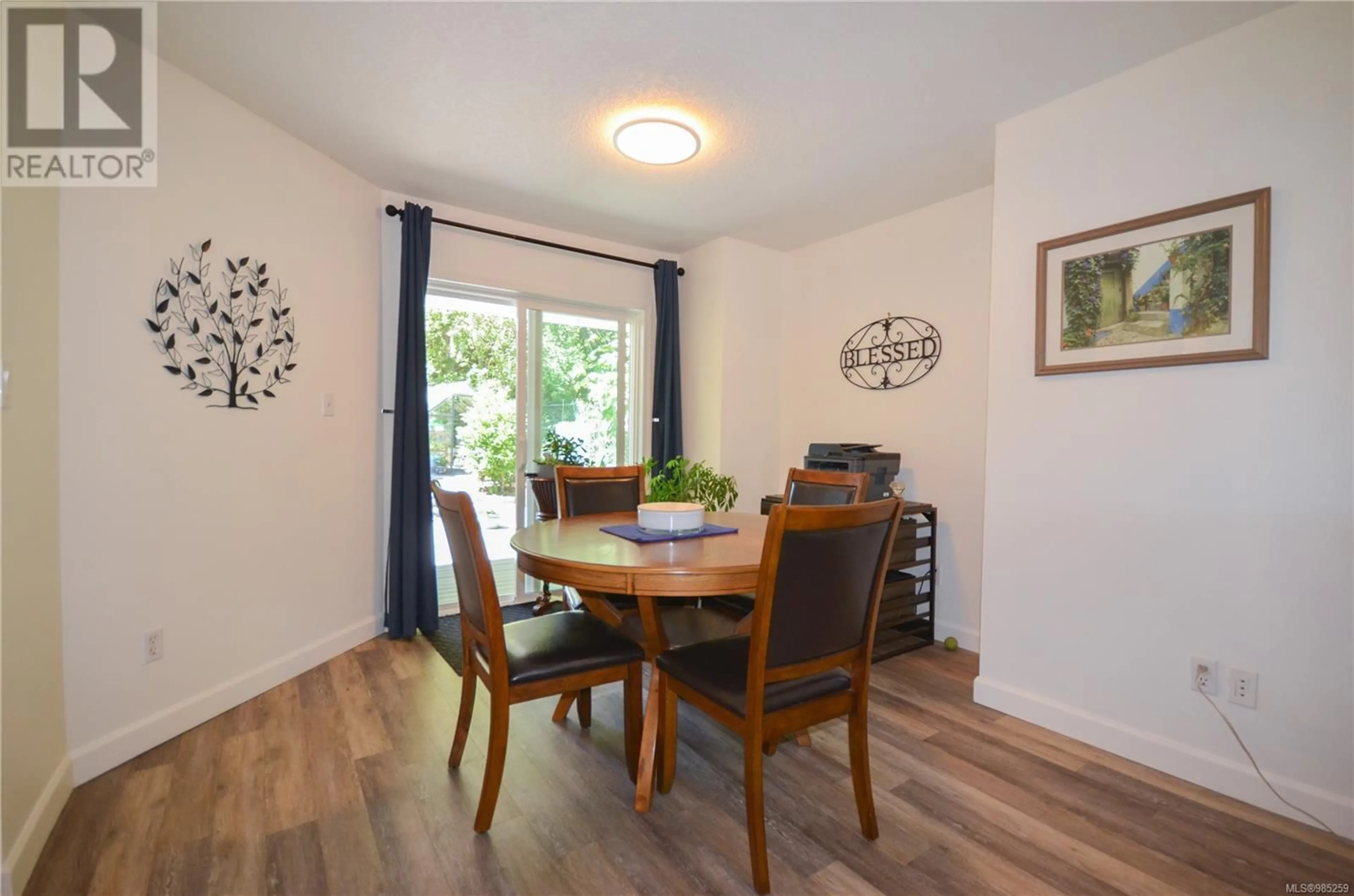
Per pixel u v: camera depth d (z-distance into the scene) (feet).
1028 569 7.73
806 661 4.87
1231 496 6.17
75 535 6.02
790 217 11.73
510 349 12.53
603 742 7.09
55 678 5.62
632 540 6.41
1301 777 5.75
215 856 5.04
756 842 4.68
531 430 12.85
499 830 5.44
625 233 12.75
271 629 8.43
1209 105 6.31
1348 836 5.48
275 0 5.86
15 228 5.03
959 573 10.75
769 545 4.48
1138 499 6.81
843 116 8.00
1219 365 6.24
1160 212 6.63
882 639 10.80
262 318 8.21
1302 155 5.74
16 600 4.93
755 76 7.13
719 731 7.43
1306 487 5.74
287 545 8.70
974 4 5.87
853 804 5.91
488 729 7.32
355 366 10.02
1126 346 6.84
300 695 8.16
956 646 10.46
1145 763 6.68
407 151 9.12
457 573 6.03
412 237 10.40
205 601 7.43
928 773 6.48
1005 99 7.54
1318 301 5.66
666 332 13.57
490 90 7.47
